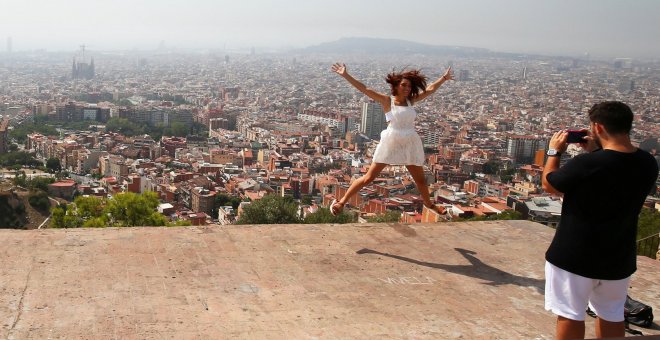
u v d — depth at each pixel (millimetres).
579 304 4809
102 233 7957
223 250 7742
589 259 4699
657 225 20359
